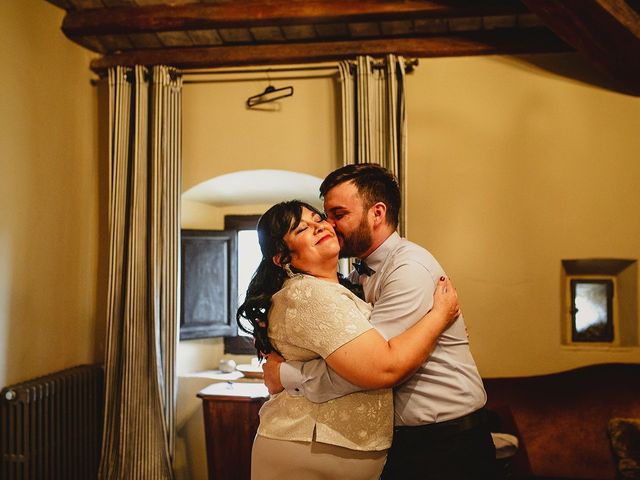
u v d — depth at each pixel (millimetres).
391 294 1726
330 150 3836
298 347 1705
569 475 3205
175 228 3775
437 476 1768
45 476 3191
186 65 3895
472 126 3719
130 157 3852
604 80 3633
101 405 3814
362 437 1654
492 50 3670
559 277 3643
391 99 3621
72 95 3811
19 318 3299
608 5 2914
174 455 3867
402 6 3414
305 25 3609
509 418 3291
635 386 3342
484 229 3688
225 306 4254
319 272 1771
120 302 3742
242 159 3902
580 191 3637
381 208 1937
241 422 3396
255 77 3916
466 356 1871
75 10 3693
